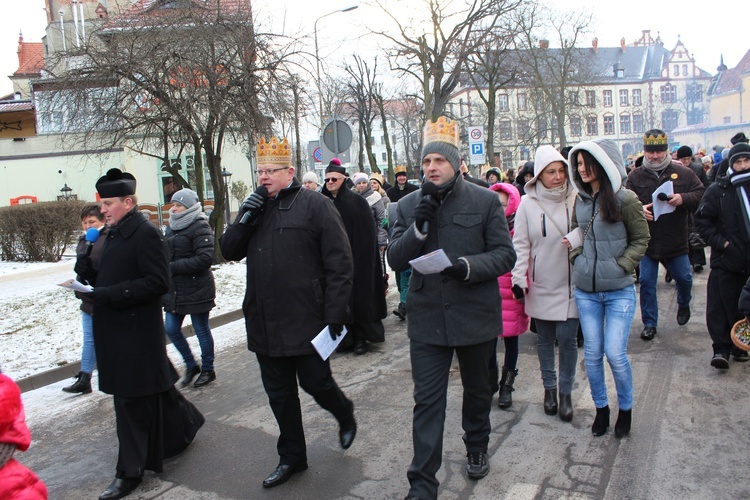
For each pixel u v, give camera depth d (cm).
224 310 857
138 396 356
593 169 368
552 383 434
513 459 367
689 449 365
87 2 3152
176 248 534
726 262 486
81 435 464
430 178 315
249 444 422
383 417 453
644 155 618
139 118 1190
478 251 318
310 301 341
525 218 423
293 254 340
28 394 567
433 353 319
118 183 361
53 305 909
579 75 4100
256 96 1190
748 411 414
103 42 1203
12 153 2797
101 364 359
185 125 1162
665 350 560
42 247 1449
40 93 1280
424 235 307
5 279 1198
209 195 2909
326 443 412
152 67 1128
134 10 1265
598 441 385
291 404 357
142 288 350
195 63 1127
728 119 5238
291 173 355
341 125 1262
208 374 563
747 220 472
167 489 362
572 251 389
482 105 5478
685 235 595
